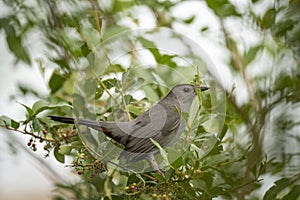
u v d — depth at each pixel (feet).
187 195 18.19
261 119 22.22
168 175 17.46
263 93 23.03
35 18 22.02
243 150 21.36
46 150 18.66
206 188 18.43
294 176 20.52
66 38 21.39
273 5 23.47
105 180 18.12
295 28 23.43
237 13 23.56
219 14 23.52
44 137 18.63
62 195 20.76
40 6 22.11
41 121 19.07
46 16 22.06
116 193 18.34
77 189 20.68
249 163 21.18
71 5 21.84
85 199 20.53
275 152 22.27
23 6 22.17
